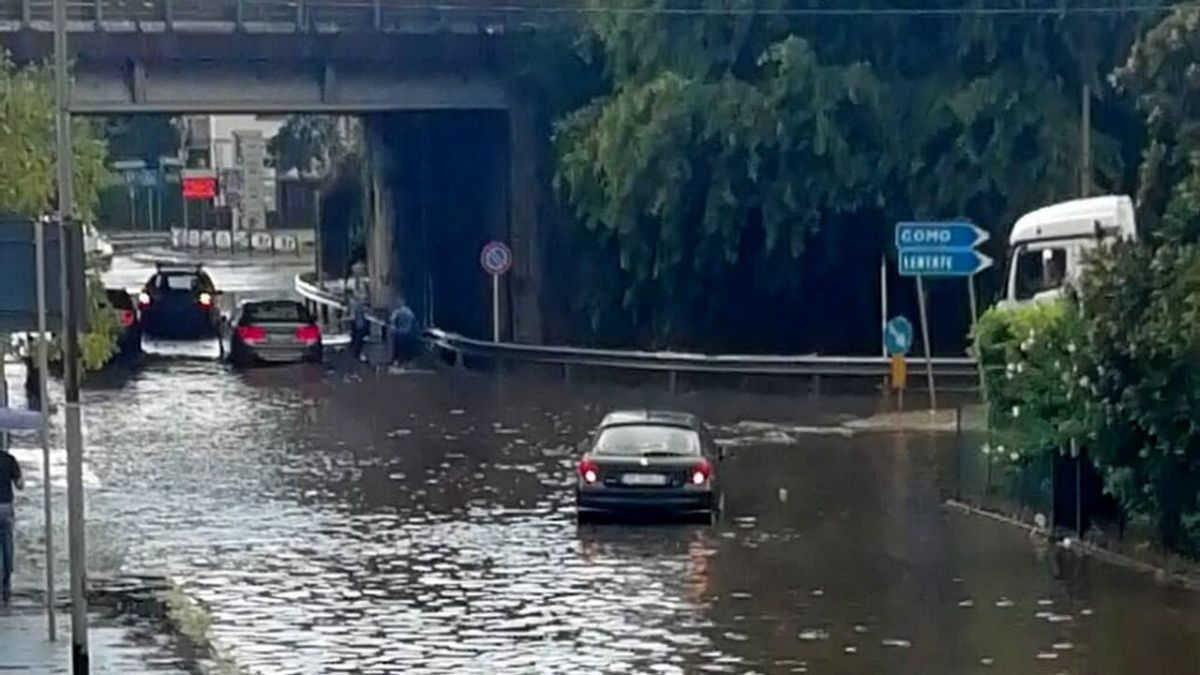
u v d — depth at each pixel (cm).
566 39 11456
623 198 10525
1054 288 7756
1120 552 5125
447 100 11525
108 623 4272
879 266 10550
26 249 3591
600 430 5950
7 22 10706
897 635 4156
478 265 12494
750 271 10725
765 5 10338
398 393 9988
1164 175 7469
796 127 10100
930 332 10469
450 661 3950
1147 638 4088
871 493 6344
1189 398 4731
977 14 9969
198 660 3862
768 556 5203
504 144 11838
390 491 6475
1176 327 4741
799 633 4191
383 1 11894
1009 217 9875
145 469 7050
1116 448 4997
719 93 10219
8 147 5409
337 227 17962
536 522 5831
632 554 5259
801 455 7312
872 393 9694
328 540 5512
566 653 4019
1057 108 9875
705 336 10944
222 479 6781
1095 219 7219
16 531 5688
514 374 11075
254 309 11862
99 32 10662
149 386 10381
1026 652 3966
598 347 11431
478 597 4650
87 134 6581
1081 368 5081
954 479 6606
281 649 4075
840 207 10119
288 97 11238
